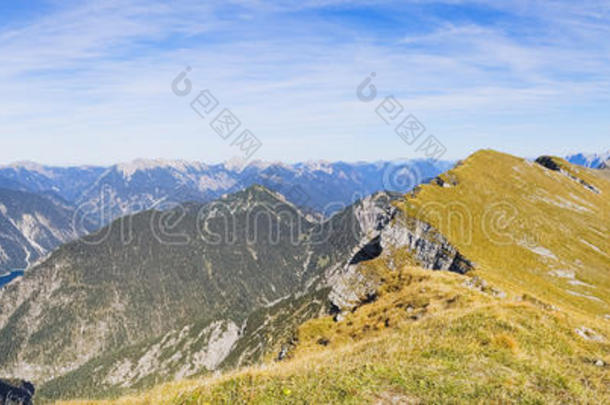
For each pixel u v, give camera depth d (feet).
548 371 54.80
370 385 47.85
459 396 44.96
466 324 75.05
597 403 45.75
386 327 117.19
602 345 68.33
